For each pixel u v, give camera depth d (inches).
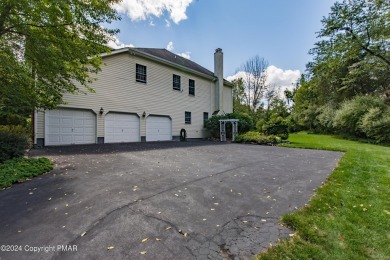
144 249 79.7
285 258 74.3
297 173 195.8
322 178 177.9
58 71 231.5
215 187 152.9
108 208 114.4
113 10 232.7
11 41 220.4
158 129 554.3
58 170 194.9
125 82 475.2
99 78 426.9
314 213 107.8
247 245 82.5
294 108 1363.2
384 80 697.0
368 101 653.3
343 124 688.4
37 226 95.9
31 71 237.3
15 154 217.9
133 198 129.0
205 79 719.1
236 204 122.8
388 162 245.9
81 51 225.6
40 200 125.3
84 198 128.4
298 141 577.3
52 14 187.8
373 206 115.6
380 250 77.5
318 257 74.1
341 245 80.8
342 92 884.6
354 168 211.3
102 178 171.2
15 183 156.0
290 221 99.5
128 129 483.5
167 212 111.0
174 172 195.6
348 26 502.6
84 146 374.6
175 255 76.5
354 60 716.7
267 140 494.0
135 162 238.8
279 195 137.3
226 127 673.0
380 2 453.1
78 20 213.9
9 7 183.8
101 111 430.3
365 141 595.5
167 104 577.6
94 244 82.4
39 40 202.8
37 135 353.4
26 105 263.4
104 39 246.1
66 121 386.0
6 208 114.3
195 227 96.3
